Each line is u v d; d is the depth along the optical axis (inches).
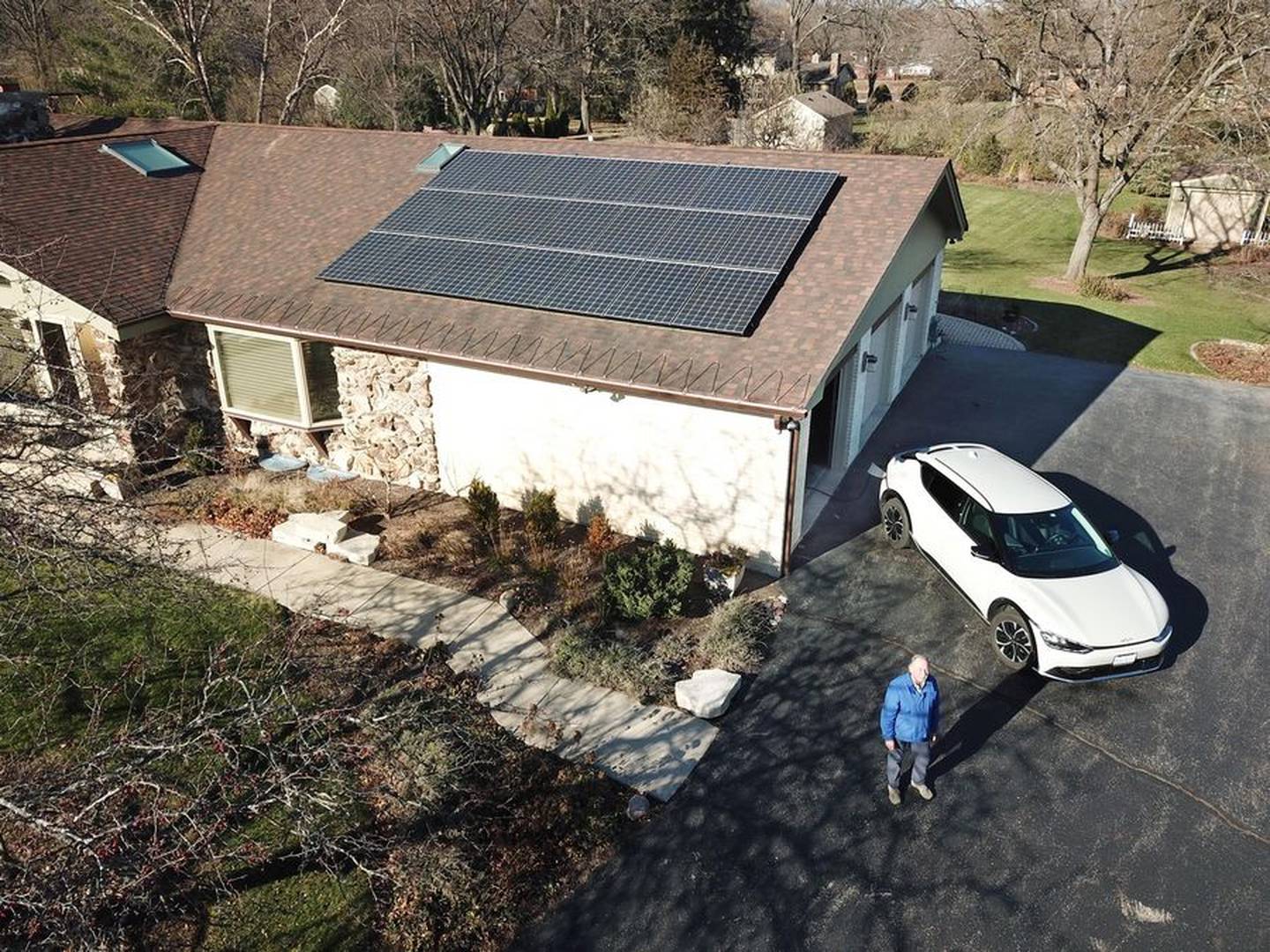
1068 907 297.1
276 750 305.3
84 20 1518.2
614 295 497.0
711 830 329.7
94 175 659.4
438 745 353.7
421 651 425.1
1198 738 367.6
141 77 1392.7
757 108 1652.3
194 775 335.6
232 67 1582.2
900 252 584.1
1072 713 382.9
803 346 447.2
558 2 1717.5
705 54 1797.5
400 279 548.4
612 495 511.2
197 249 629.0
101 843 243.0
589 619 446.6
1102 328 904.9
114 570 337.7
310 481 589.0
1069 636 384.2
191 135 756.0
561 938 291.6
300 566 495.5
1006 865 313.1
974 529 445.1
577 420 498.9
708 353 455.5
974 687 399.5
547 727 375.9
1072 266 1106.7
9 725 373.7
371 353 547.8
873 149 1854.1
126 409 446.6
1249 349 828.6
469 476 557.3
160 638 428.5
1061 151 1243.8
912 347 772.6
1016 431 650.8
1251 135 1099.3
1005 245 1320.1
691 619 448.8
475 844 320.2
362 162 692.1
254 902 301.3
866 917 295.7
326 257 595.5
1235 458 606.2
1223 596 459.2
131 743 257.6
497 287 523.8
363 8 1502.2
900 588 469.4
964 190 1684.3
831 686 401.4
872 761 360.2
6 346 379.9
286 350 565.9
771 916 297.0
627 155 625.9
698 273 499.5
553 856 319.6
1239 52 926.4
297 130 745.6
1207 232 1262.3
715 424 459.8
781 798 343.3
